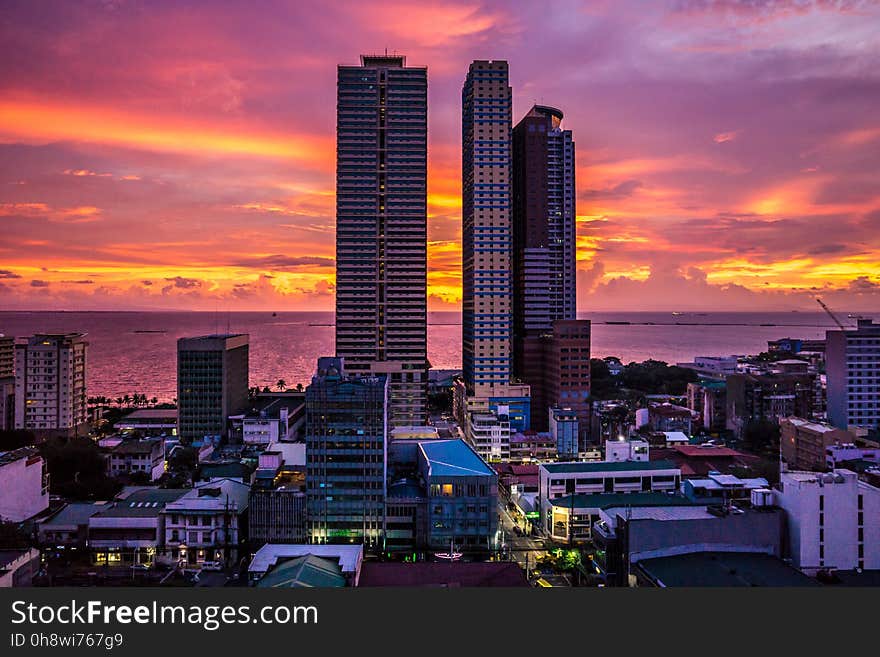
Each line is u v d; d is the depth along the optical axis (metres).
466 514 136.75
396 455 173.38
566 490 152.62
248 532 136.88
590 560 118.00
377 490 138.50
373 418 138.75
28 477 145.12
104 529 128.62
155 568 125.25
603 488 154.12
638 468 158.00
